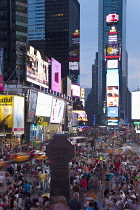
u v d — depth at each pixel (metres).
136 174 33.94
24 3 136.62
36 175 31.72
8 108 86.81
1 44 131.12
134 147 114.06
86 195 22.81
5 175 30.58
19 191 24.55
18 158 39.78
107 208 19.17
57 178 20.36
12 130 86.19
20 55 111.94
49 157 20.45
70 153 20.33
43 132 117.94
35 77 120.12
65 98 156.88
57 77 153.50
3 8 131.25
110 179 31.95
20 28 135.25
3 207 19.33
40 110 113.06
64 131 151.50
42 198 21.16
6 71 130.25
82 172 33.25
